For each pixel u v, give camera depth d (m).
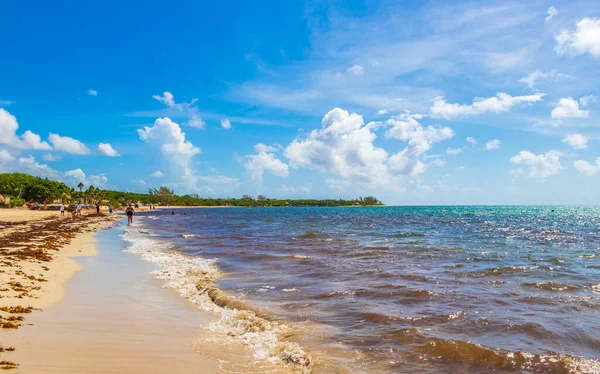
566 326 9.43
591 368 7.15
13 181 127.38
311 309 10.96
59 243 26.64
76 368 6.35
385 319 9.94
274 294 12.76
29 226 43.25
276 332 9.05
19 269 15.17
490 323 9.62
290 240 32.34
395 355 7.70
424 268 18.02
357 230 46.53
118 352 7.29
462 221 73.81
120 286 13.72
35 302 10.46
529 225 61.78
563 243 32.22
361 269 17.55
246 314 10.45
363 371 6.97
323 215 109.50
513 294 12.77
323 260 20.34
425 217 94.31
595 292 13.16
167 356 7.31
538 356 7.62
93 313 9.94
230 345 8.16
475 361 7.43
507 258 22.00
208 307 11.33
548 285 14.26
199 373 6.62
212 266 18.61
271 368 7.00
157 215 105.06
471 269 17.86
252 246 27.33
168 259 21.00
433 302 11.67
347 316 10.30
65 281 13.92
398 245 28.52
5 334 7.66
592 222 73.88
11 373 5.86
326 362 7.31
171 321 9.75
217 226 54.84
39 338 7.61
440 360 7.48
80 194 148.25
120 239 33.19
